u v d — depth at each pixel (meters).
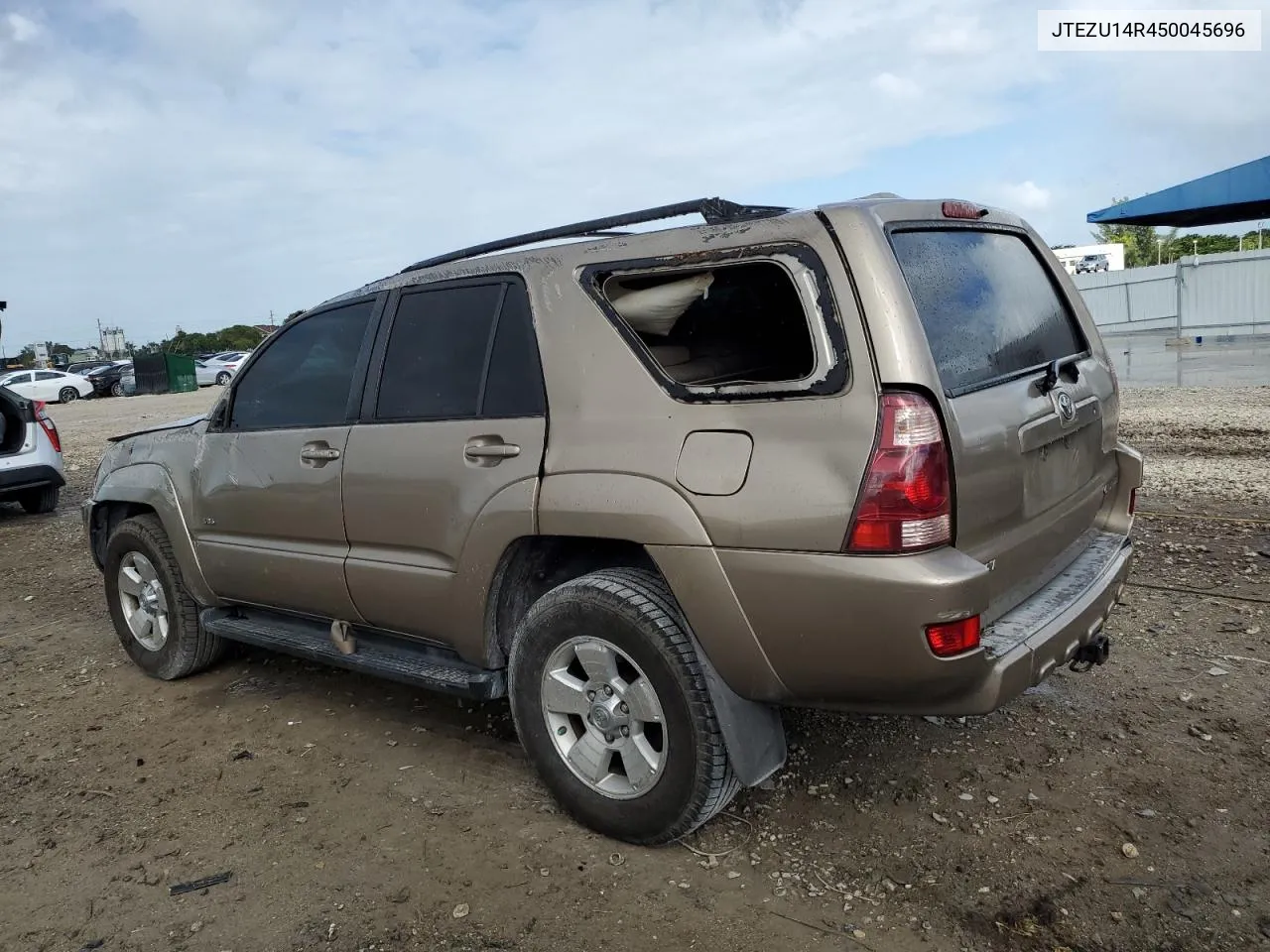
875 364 2.48
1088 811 3.06
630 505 2.80
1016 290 3.32
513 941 2.62
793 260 2.63
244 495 4.08
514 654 3.19
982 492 2.63
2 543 8.70
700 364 3.06
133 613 4.91
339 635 3.84
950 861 2.85
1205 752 3.37
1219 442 9.05
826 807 3.18
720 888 2.79
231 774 3.72
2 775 3.83
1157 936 2.49
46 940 2.75
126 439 4.98
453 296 3.47
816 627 2.55
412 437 3.42
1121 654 4.24
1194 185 15.05
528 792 3.42
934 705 2.57
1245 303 16.19
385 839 3.17
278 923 2.76
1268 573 5.08
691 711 2.78
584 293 3.05
